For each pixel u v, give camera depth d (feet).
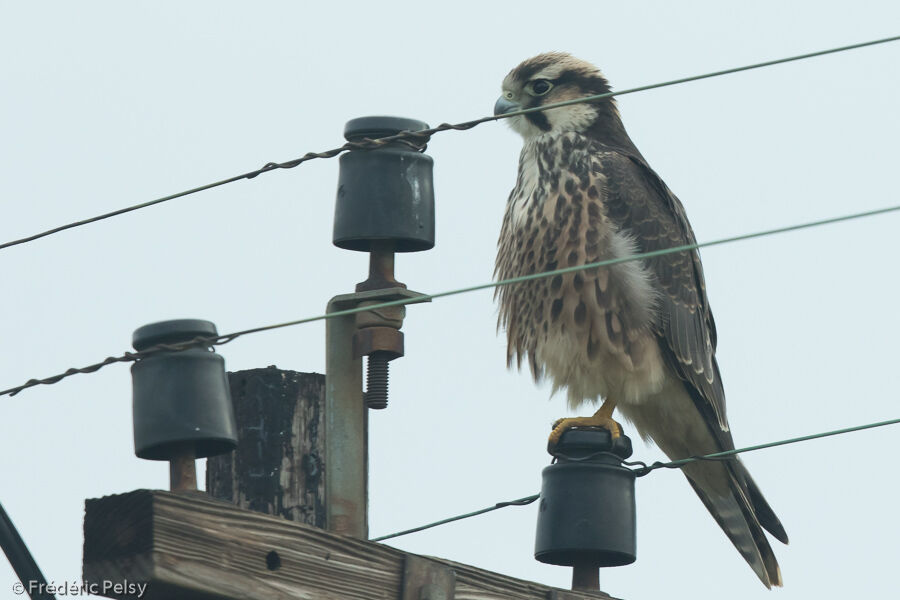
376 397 31.04
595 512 33.96
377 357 31.19
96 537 23.54
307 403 36.19
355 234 31.89
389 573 26.94
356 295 31.30
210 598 24.20
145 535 23.26
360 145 32.24
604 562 34.45
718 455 36.37
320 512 35.55
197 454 27.94
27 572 28.55
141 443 26.78
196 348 27.32
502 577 29.43
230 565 24.27
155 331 27.30
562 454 35.04
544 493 34.63
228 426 27.07
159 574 23.17
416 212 32.12
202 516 24.00
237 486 35.65
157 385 26.89
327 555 25.93
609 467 34.42
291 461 35.73
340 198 32.32
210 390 26.99
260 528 24.85
